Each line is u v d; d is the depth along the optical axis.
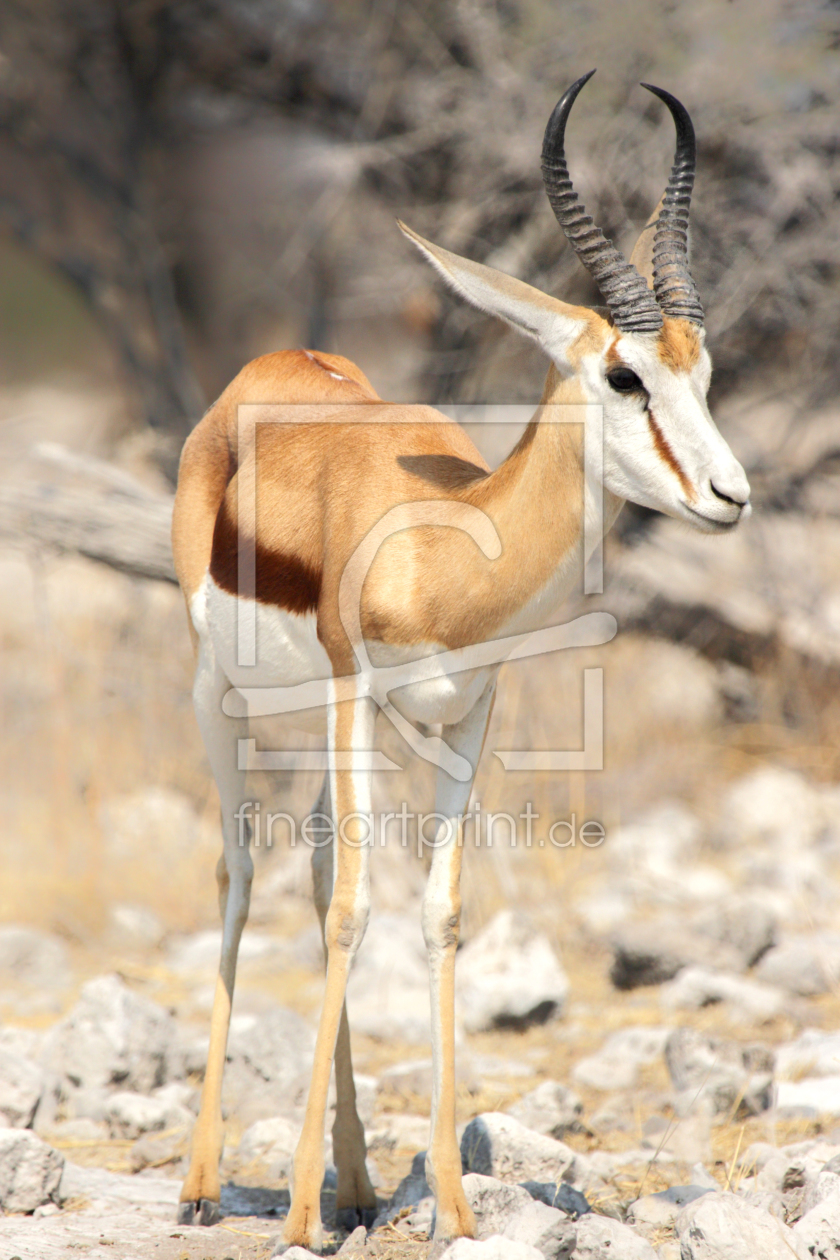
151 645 30.30
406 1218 12.55
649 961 20.50
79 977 21.42
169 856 25.55
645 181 28.23
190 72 35.56
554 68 29.30
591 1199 12.99
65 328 73.69
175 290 42.38
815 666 30.92
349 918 11.74
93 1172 14.30
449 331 30.80
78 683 29.31
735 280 28.97
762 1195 12.10
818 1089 15.60
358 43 32.50
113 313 37.62
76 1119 15.91
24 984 21.11
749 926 20.67
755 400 32.16
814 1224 11.02
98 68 36.28
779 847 26.17
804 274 29.72
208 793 28.14
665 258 12.05
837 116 29.00
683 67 28.34
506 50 30.33
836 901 23.11
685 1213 11.12
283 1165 14.45
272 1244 11.88
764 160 28.98
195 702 14.47
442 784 12.51
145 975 21.44
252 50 34.22
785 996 19.52
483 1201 11.98
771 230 28.95
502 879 23.22
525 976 19.52
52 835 25.80
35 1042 17.28
